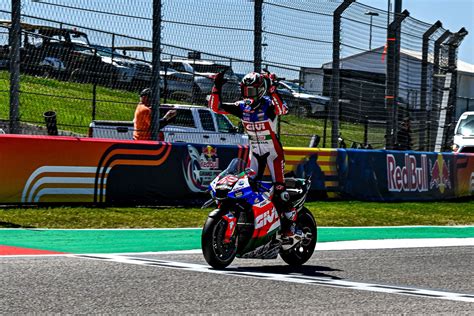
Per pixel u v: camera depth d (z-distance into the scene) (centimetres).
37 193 2386
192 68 3584
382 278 1481
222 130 3681
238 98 3219
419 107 4006
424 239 2238
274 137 1566
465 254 1878
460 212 3133
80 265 1472
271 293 1265
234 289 1286
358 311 1146
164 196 2648
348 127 3881
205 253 1466
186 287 1287
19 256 1573
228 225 1464
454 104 4141
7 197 2328
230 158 2838
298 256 1630
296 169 3014
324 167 3105
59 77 3002
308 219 1655
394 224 2653
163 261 1580
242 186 1494
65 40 2856
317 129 4219
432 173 3522
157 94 2678
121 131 3133
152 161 2619
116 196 2544
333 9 3161
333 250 1884
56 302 1135
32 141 2372
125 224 2253
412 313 1146
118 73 3244
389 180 3312
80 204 2472
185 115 3578
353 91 3859
